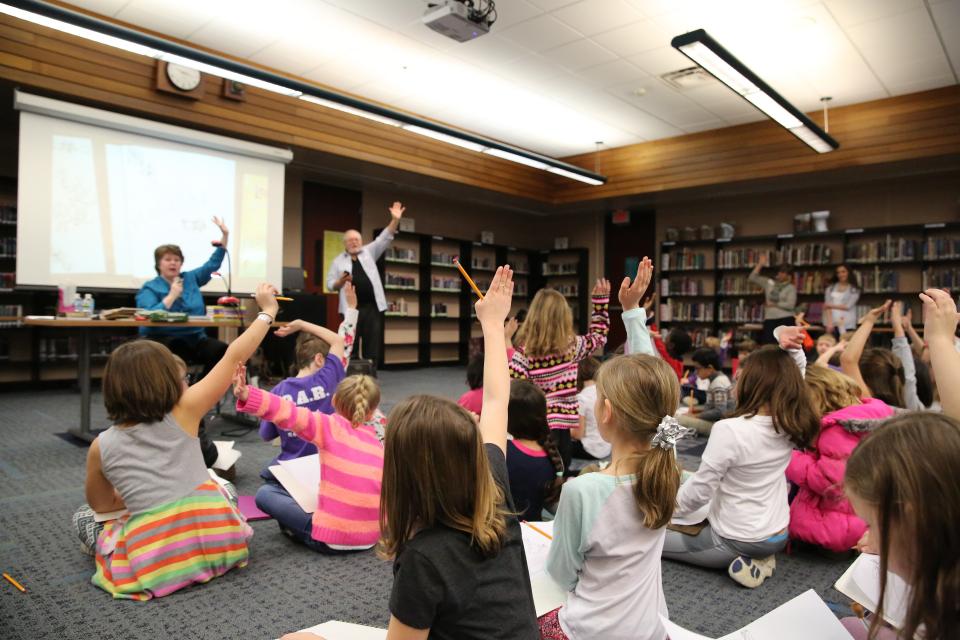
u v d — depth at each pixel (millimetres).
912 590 659
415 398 942
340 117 6949
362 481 2146
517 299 11453
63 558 2066
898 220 7824
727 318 9070
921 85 6188
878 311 2553
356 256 5805
